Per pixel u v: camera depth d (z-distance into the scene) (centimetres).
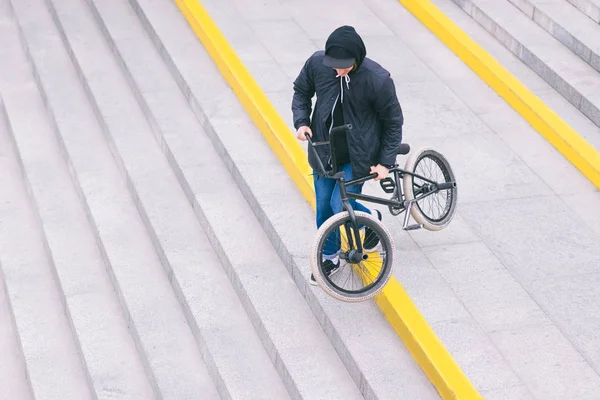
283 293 1462
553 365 1279
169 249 1588
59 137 1909
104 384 1435
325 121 1298
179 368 1427
